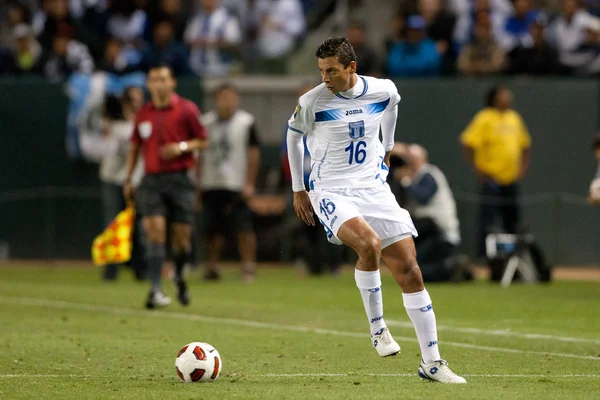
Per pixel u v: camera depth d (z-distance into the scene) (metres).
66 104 71.00
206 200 60.38
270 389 23.92
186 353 25.36
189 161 43.94
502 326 38.88
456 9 75.38
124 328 37.56
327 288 55.66
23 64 73.44
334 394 23.02
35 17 79.62
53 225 71.56
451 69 73.38
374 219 25.72
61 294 51.25
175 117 43.62
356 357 30.38
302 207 27.39
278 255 70.75
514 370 27.72
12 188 71.50
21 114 71.31
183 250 44.28
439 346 33.06
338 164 26.28
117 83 69.81
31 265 70.38
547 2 81.12
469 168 70.56
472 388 23.92
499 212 65.62
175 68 72.00
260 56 77.12
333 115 26.03
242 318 41.28
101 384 25.05
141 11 75.69
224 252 71.62
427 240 59.53
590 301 48.84
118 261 59.44
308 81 71.75
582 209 70.62
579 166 71.31
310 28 79.19
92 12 75.56
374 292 25.56
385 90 26.45
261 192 70.75
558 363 29.16
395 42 74.44
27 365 28.56
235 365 28.59
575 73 72.25
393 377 26.20
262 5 77.69
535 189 70.81
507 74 71.56
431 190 59.09
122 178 58.91
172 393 23.42
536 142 70.88
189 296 47.78
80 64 73.25
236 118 60.19
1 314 42.25
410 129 70.88
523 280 59.47
